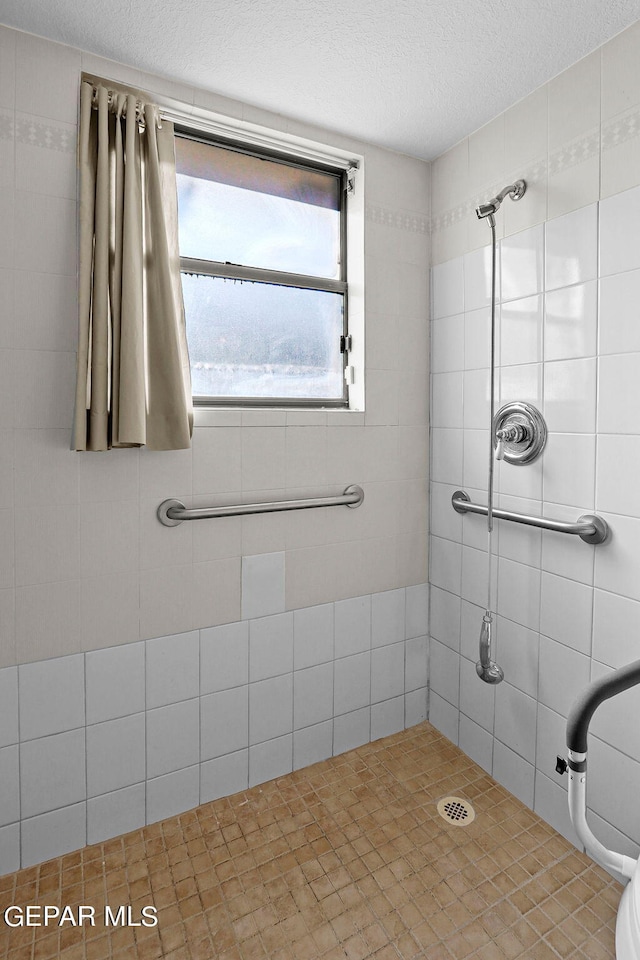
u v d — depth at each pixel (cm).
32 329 144
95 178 146
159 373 153
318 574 192
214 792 179
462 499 196
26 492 146
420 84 160
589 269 148
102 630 158
